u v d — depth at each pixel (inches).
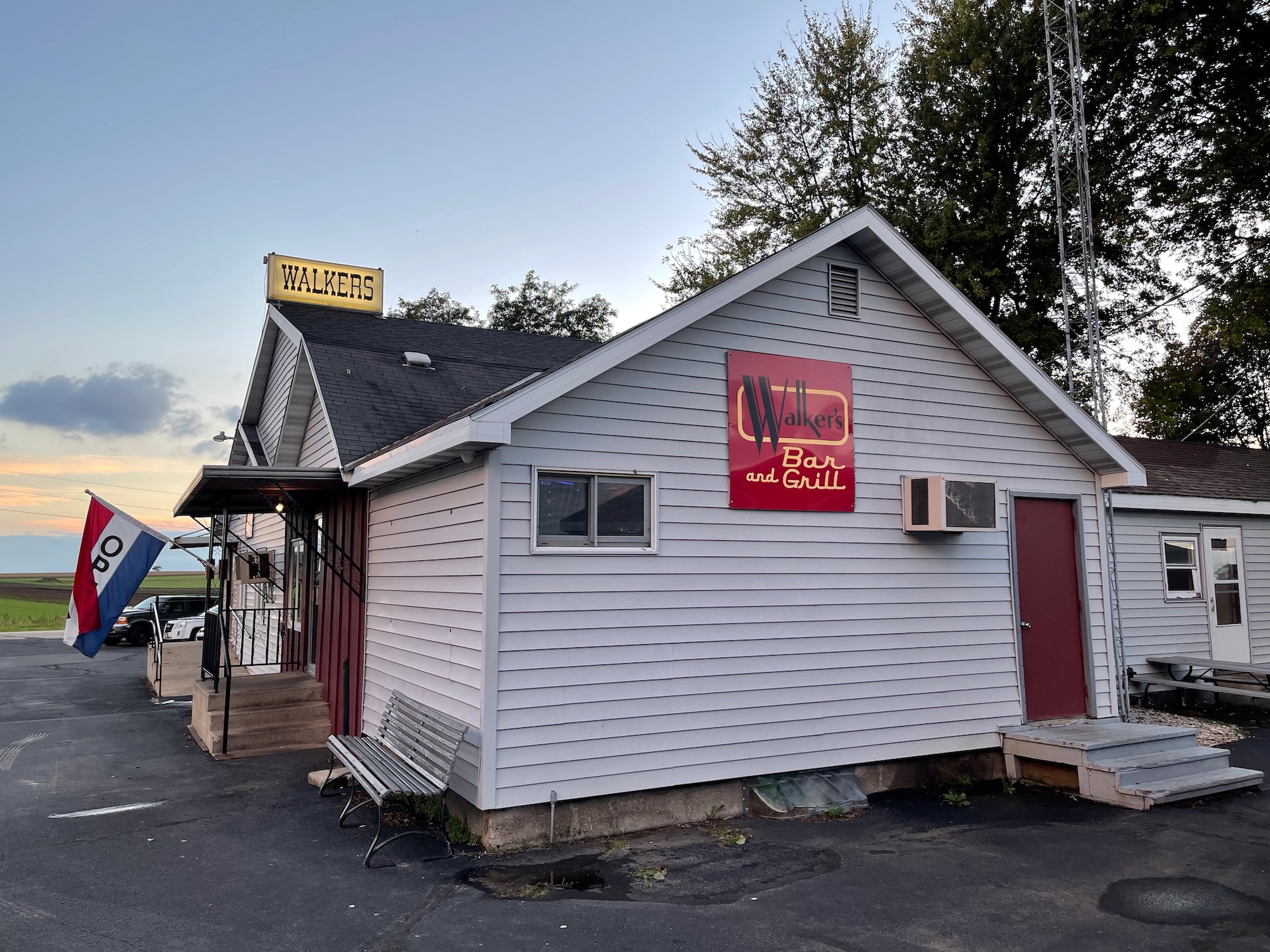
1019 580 362.0
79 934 198.1
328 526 452.8
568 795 260.8
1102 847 259.0
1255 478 634.2
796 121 991.6
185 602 1070.4
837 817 291.7
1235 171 783.7
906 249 331.3
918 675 331.0
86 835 273.4
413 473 322.0
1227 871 237.1
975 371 361.4
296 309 577.9
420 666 309.3
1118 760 318.3
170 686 608.7
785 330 318.3
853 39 943.7
